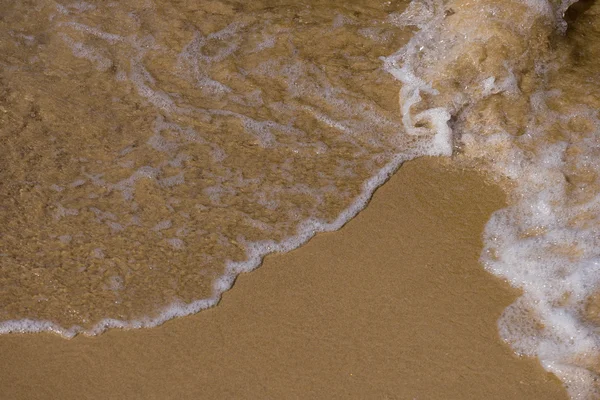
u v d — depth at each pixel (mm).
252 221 3482
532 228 3449
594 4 4438
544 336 3051
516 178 3652
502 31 4117
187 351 3018
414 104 3973
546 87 4008
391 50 4234
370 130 3873
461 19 4238
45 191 3561
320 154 3764
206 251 3369
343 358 2980
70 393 2885
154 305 3176
